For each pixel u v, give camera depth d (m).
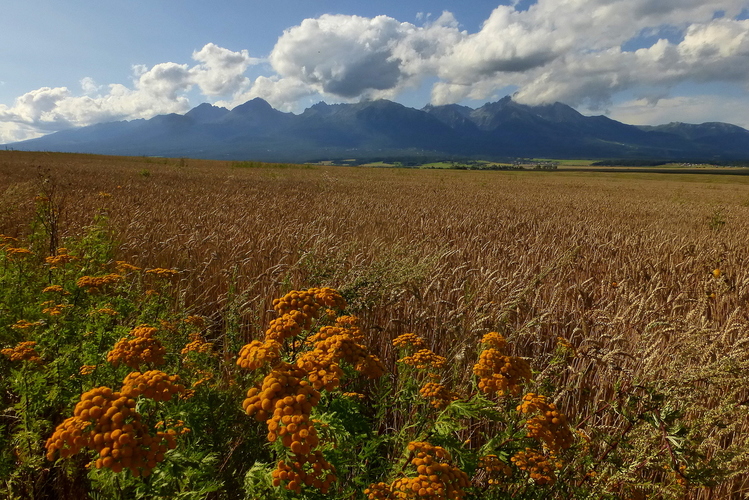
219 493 2.45
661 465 2.52
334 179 36.94
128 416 1.93
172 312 4.57
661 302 6.65
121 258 7.20
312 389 2.08
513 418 2.79
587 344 4.20
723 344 4.04
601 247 10.84
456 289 5.82
